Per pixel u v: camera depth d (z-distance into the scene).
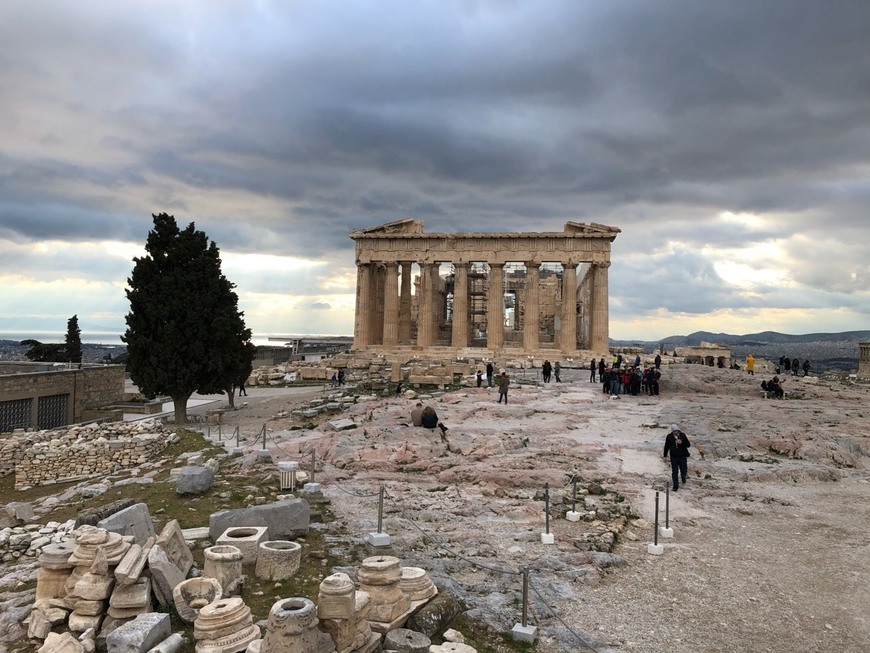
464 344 80.88
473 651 12.27
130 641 11.13
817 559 19.02
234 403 54.31
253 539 16.00
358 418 38.03
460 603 14.98
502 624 14.38
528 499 23.70
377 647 12.52
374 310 87.56
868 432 34.78
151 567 13.29
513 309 115.25
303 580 15.26
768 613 15.52
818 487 26.73
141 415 52.84
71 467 33.53
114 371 57.91
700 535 20.95
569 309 79.62
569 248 79.75
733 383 53.12
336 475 26.41
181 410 45.56
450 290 105.44
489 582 16.53
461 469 26.83
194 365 44.62
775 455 31.44
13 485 33.41
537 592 15.96
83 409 52.84
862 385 63.47
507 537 19.88
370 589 13.27
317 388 64.06
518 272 106.19
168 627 12.15
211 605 11.99
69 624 12.52
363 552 17.72
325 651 11.38
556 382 57.41
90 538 13.54
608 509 22.84
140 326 44.94
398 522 20.52
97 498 24.47
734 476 27.67
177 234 46.50
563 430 35.31
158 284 45.00
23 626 13.02
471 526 20.75
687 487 26.05
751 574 17.86
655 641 14.06
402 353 79.31
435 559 17.59
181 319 45.00
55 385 49.62
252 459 28.17
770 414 39.53
